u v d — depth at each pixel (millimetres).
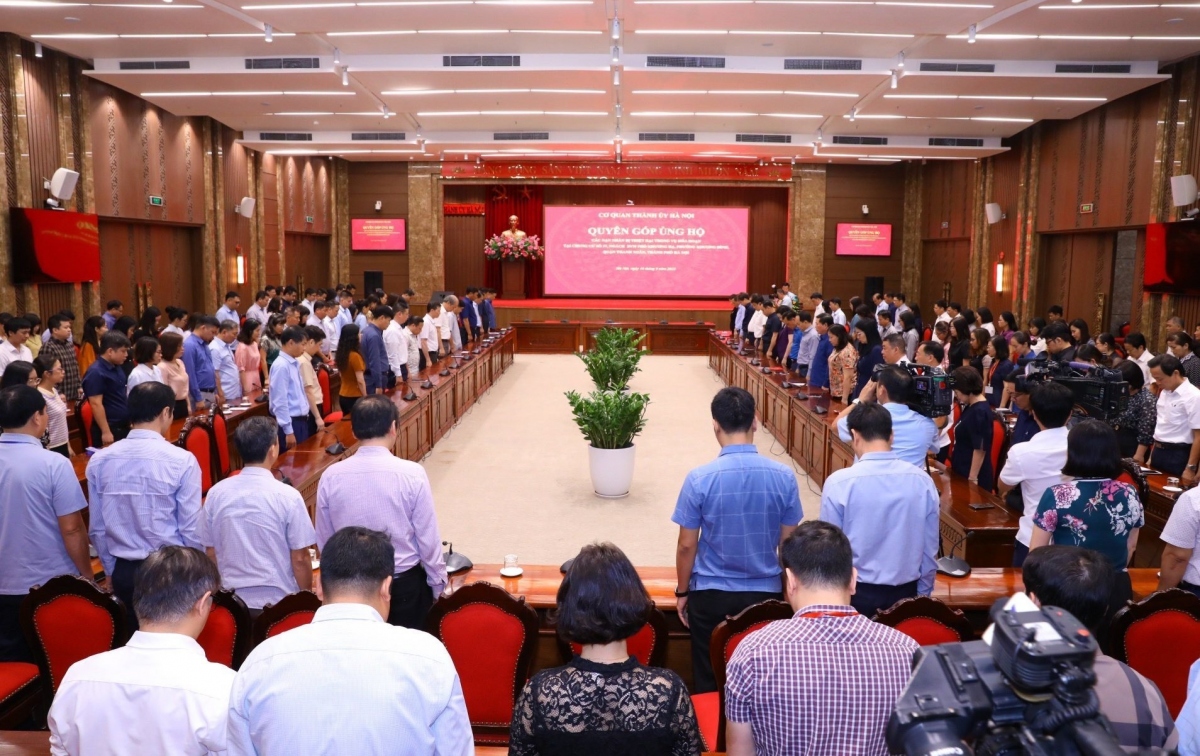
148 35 8844
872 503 2854
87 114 10258
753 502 3004
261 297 11773
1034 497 3439
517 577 3695
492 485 7680
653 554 5957
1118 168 11867
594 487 7430
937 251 18578
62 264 9484
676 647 3643
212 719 1782
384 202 19547
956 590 3436
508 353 15398
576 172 18984
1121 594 2695
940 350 5340
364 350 8070
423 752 1564
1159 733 1635
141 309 12125
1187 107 10148
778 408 9445
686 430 10031
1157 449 5836
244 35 8883
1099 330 12953
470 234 20031
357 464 3062
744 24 8508
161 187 12234
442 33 8977
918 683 1106
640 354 10773
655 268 19859
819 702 1661
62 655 2809
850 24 8406
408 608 3145
